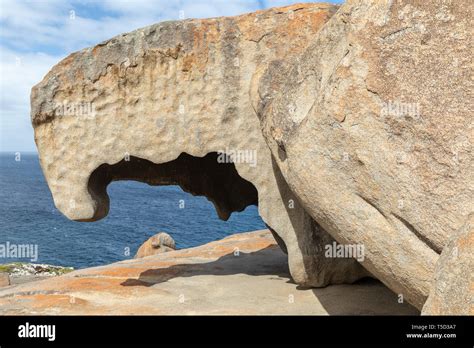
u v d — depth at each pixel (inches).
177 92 223.1
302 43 217.5
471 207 131.0
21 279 477.1
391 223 143.5
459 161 133.0
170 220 1556.3
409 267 141.9
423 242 139.5
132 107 223.9
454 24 137.9
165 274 266.8
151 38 221.9
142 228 1385.3
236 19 221.6
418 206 137.9
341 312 195.8
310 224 220.7
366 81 143.8
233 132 222.7
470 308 111.9
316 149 153.3
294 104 167.6
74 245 1127.6
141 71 222.5
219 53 221.6
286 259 303.4
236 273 268.5
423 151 137.2
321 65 163.0
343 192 150.6
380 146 142.4
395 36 142.6
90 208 227.1
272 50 219.1
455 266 119.1
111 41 223.3
